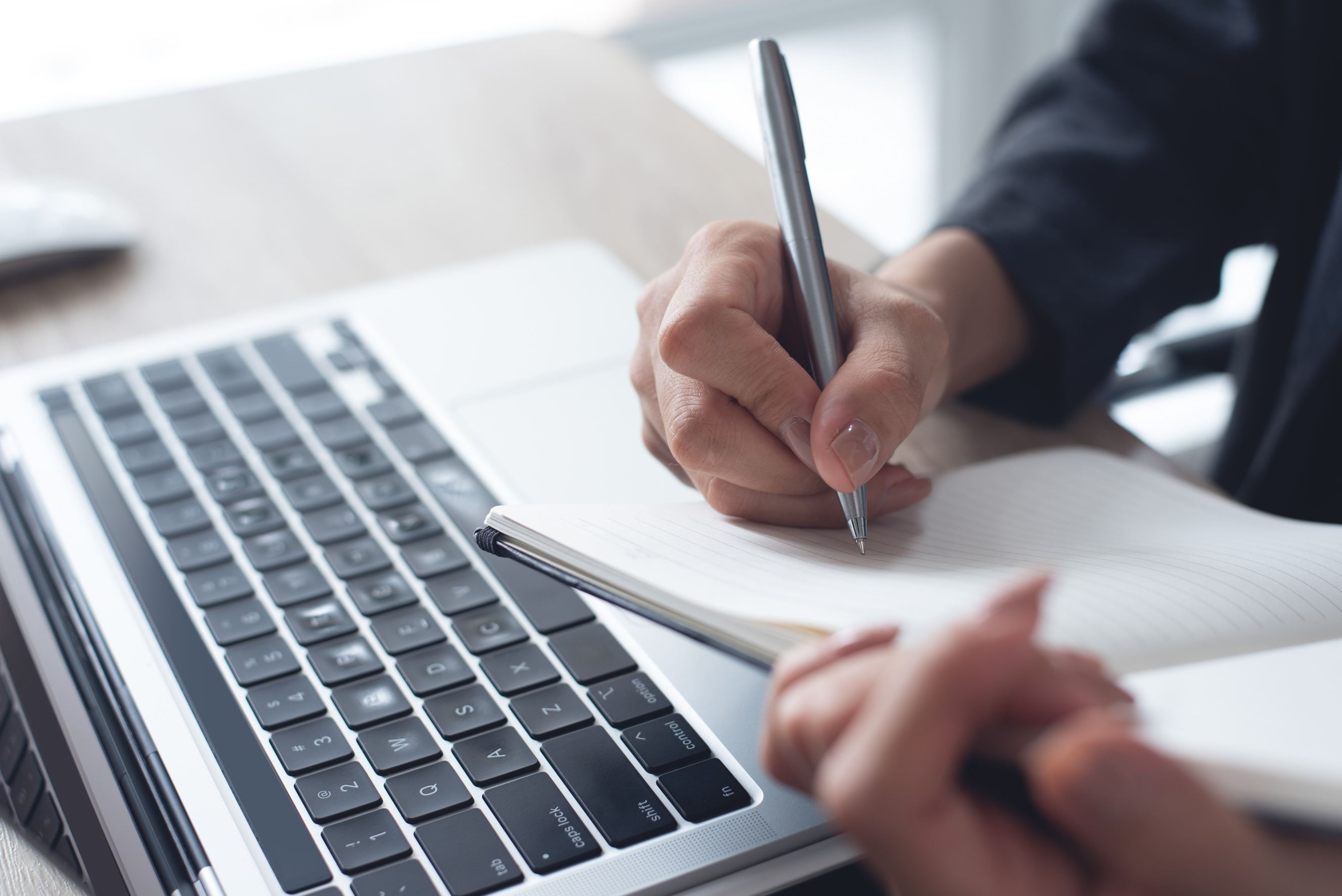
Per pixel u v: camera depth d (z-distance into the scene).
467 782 0.37
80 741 0.40
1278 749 0.24
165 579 0.47
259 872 0.34
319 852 0.35
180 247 0.74
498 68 0.97
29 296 0.69
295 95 0.93
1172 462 0.54
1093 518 0.44
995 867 0.24
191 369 0.60
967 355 0.56
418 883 0.34
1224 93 0.69
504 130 0.88
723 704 0.40
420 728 0.39
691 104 2.00
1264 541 0.40
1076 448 0.51
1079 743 0.22
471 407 0.58
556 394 0.58
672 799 0.36
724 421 0.41
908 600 0.32
